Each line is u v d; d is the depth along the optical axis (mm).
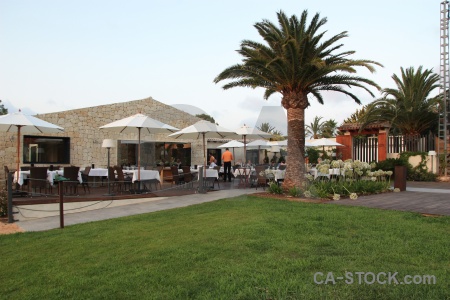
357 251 4926
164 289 3812
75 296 3746
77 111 19641
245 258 4754
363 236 5824
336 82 12531
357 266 4285
